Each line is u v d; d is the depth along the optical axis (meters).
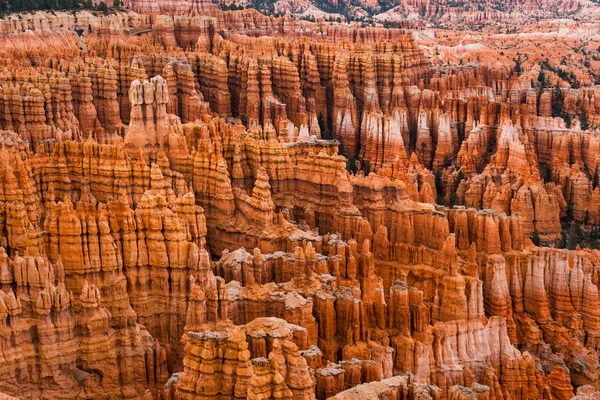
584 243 109.25
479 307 74.25
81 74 110.06
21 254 60.28
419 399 53.12
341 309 63.88
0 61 119.38
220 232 77.06
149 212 61.59
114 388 56.47
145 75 116.56
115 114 112.94
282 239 74.75
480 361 71.12
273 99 130.62
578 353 78.75
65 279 58.75
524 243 86.94
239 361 46.19
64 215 58.91
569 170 123.25
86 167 72.06
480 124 133.12
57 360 54.47
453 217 84.50
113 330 57.44
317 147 88.62
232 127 93.44
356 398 51.56
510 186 115.31
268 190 75.88
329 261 70.00
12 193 63.28
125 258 61.09
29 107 94.25
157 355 57.94
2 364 52.44
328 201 83.56
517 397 71.31
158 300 62.03
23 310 54.38
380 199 84.00
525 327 82.19
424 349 66.81
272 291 63.81
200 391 46.25
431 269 77.19
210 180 77.75
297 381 48.56
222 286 57.97
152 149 79.38
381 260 79.69
